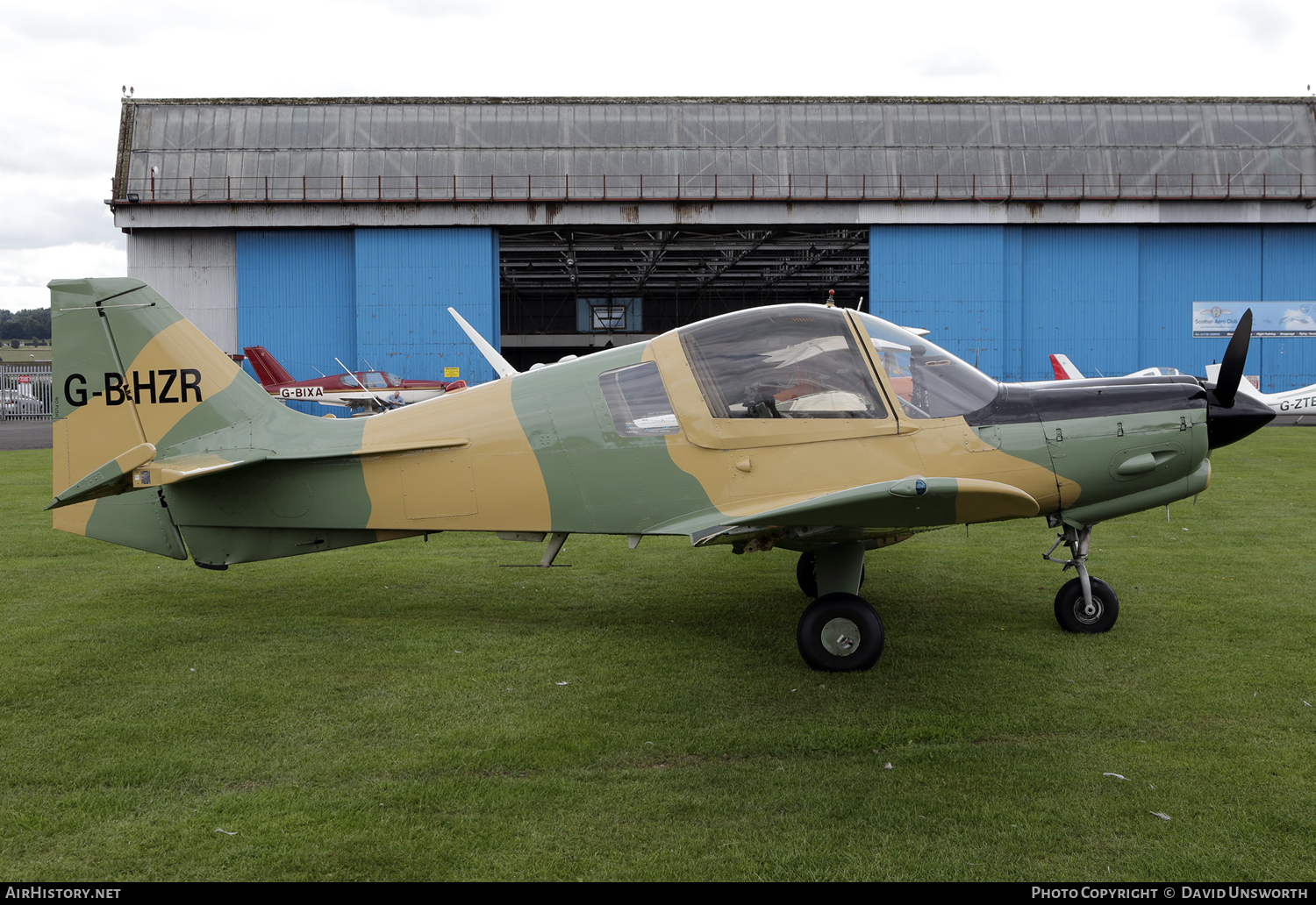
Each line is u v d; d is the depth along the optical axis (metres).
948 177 29.50
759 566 8.00
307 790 3.53
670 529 5.36
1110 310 29.97
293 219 28.53
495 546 9.04
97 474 5.55
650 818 3.29
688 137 29.52
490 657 5.24
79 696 4.56
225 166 28.88
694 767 3.72
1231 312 30.22
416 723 4.21
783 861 3.00
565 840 3.14
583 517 5.54
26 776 3.65
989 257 29.36
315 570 7.81
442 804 3.41
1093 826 3.21
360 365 28.83
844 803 3.39
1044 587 6.94
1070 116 30.30
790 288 46.62
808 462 5.21
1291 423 26.33
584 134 29.41
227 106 29.53
